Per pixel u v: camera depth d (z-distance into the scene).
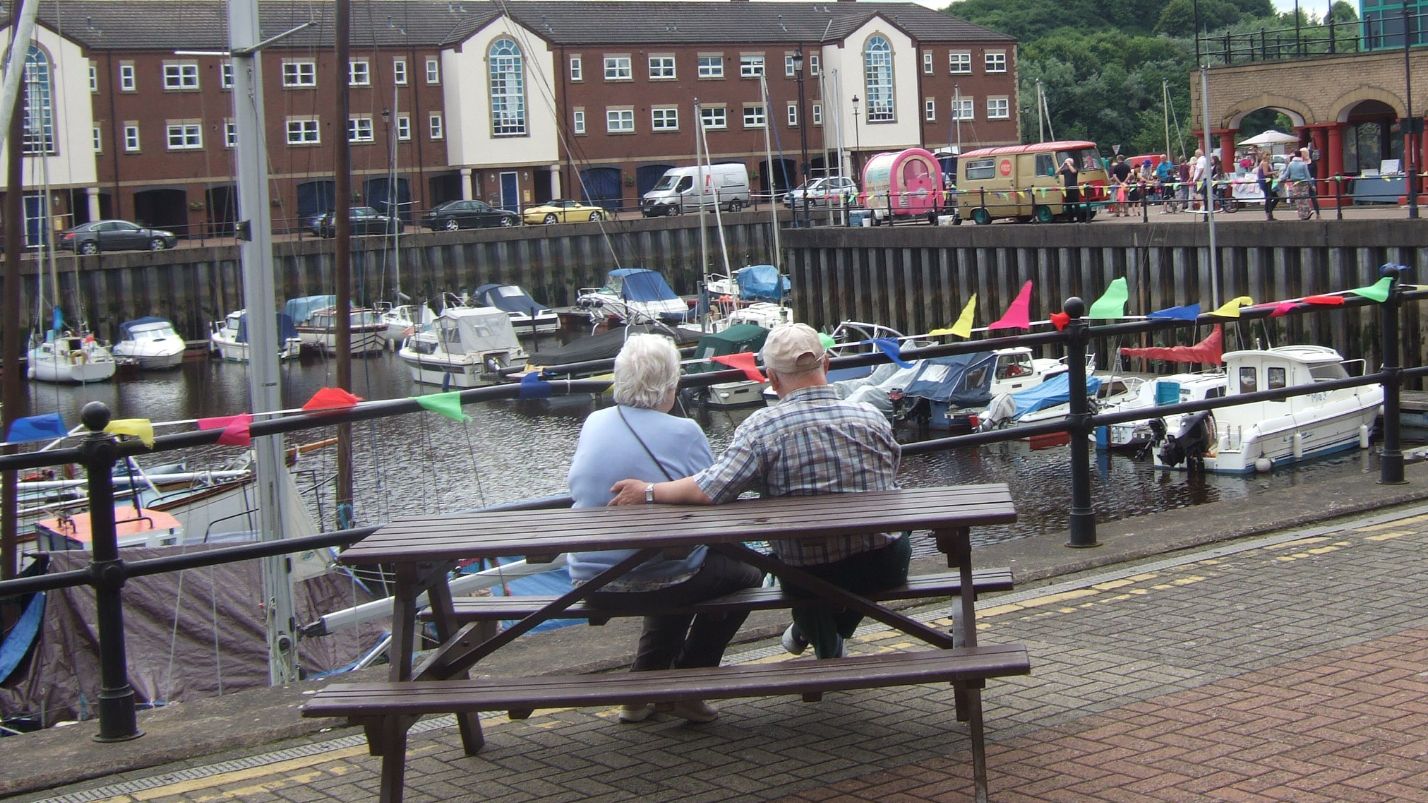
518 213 70.75
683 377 6.43
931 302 43.66
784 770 4.94
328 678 6.28
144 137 67.75
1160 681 5.61
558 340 56.25
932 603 7.03
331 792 4.97
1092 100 109.12
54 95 64.94
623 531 4.58
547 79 76.00
